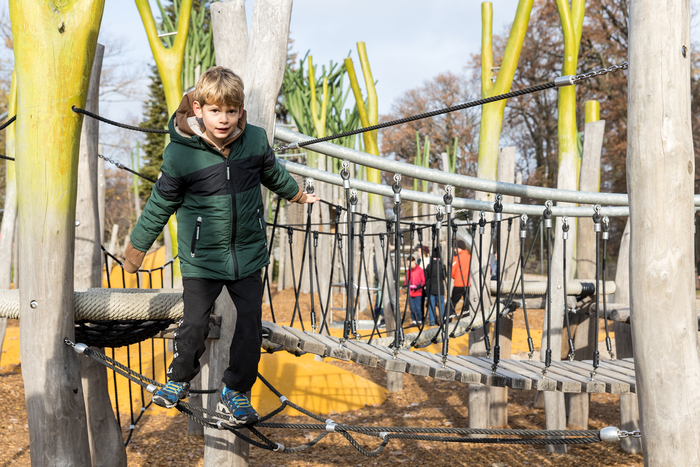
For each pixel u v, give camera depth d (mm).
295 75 15531
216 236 2410
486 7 6141
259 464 5043
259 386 6633
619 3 25562
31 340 2787
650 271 2117
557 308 5328
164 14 11969
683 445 2088
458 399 7266
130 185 32531
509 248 6719
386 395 7473
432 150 37188
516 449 5422
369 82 8312
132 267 2502
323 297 10938
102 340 3318
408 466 4973
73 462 2816
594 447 5484
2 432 5602
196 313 2457
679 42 2096
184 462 5047
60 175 2799
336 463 5066
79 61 2789
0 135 22719
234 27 3637
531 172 33344
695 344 2115
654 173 2098
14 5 2758
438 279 3914
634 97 2146
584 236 7059
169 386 2520
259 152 2494
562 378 3092
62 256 2822
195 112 2312
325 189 13164
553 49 29828
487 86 6074
